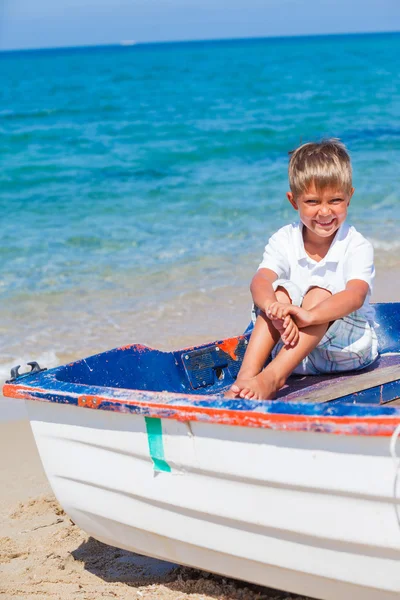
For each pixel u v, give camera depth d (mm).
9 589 2848
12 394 2703
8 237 9102
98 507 2680
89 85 30984
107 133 17797
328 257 3029
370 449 1975
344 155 2941
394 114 20188
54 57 82000
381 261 7746
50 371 2836
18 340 5820
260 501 2240
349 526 2096
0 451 4242
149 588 2797
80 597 2748
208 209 10406
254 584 2721
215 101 23844
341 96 24203
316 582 2289
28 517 3525
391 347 3559
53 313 6441
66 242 8836
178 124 19125
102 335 5867
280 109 21797
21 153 15445
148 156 14922
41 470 4020
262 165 13844
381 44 77000
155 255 8180
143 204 10852
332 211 2906
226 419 2164
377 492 2000
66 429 2627
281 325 2742
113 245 8656
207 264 7789
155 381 3197
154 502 2498
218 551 2443
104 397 2432
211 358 3387
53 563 3074
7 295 6918
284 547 2273
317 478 2088
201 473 2328
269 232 9047
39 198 11445
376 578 2145
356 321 3000
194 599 2674
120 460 2521
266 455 2158
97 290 7039
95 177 13008
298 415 2035
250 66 39844
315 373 3084
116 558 3105
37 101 25422
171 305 6547
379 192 11008
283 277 3164
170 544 2582
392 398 2809
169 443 2352
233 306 6469
